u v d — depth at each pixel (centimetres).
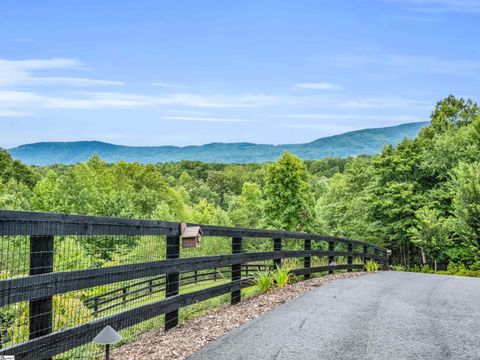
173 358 510
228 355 521
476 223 3584
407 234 4391
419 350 554
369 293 1004
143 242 667
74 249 666
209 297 752
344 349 552
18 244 425
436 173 4638
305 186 5231
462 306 861
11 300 366
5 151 8800
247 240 5094
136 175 8381
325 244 5209
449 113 7550
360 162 5603
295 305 825
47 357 407
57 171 13125
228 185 14600
